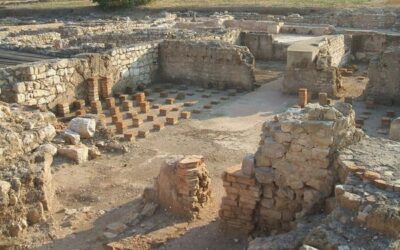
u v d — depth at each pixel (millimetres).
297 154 10031
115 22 42469
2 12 59219
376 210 7844
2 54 26953
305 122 9836
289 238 8758
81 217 12508
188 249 10547
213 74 26062
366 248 7449
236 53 25188
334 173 9852
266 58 33688
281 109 22172
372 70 22359
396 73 21781
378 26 39531
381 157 9789
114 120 20500
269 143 10336
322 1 51219
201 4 53969
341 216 8219
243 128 19719
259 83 27188
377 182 8664
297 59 24047
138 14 53906
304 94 22016
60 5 62406
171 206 12117
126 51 24766
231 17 44719
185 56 26484
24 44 29781
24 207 11859
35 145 13984
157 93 25250
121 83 24656
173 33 32281
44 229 11844
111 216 12492
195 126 20109
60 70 21172
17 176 11859
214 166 15766
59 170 15438
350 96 23953
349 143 10438
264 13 48344
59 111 21141
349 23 40500
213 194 13344
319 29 37344
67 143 16938
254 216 10797
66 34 36125
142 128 19828
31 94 19969
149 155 16938
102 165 16047
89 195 13844
